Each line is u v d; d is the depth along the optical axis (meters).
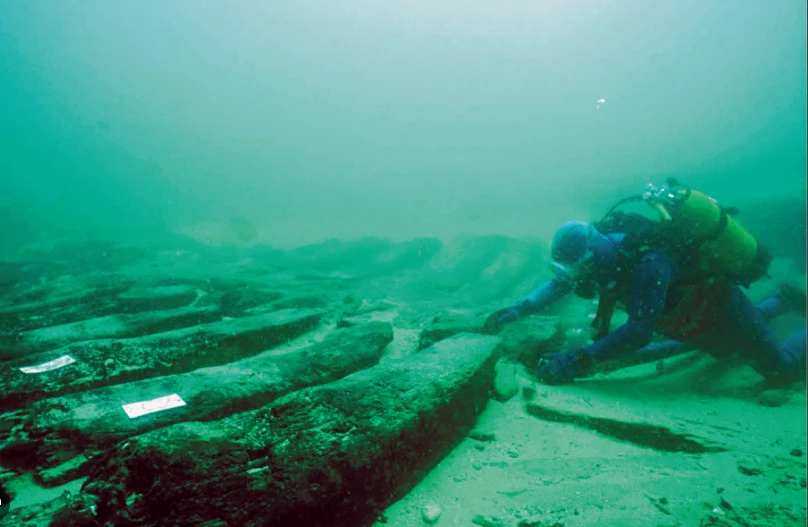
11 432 2.13
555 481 2.21
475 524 1.91
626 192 18.02
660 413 2.96
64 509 1.51
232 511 1.56
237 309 4.91
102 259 8.84
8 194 23.72
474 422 2.81
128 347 3.12
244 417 1.92
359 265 8.47
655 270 3.03
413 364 2.73
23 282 6.71
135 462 1.57
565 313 5.17
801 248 7.86
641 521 1.82
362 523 1.90
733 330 3.49
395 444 2.05
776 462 2.32
